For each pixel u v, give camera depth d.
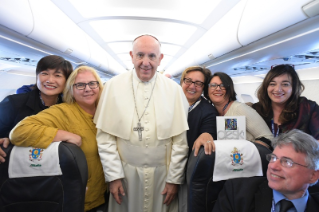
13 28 1.66
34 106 1.34
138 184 1.29
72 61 3.25
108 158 1.21
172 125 1.29
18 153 0.95
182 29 2.85
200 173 1.05
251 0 1.76
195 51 3.45
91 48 3.44
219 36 2.42
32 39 1.97
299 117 1.48
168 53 4.59
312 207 0.92
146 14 2.36
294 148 0.87
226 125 1.23
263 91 1.65
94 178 1.28
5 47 2.03
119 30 2.95
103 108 1.19
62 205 0.97
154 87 1.30
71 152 0.94
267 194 0.99
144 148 1.23
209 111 1.45
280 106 1.59
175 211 1.45
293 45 1.66
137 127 1.23
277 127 1.57
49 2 2.04
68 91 1.25
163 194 1.32
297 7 1.24
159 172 1.30
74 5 2.12
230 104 1.55
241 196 1.00
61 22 2.38
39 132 0.96
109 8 2.25
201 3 2.06
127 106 1.23
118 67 6.15
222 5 2.00
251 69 3.34
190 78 1.57
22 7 1.67
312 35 1.38
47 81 1.26
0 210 0.96
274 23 1.48
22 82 4.35
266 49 1.89
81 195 0.98
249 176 1.09
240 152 1.07
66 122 1.18
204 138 1.16
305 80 3.32
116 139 1.33
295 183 0.87
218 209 1.02
